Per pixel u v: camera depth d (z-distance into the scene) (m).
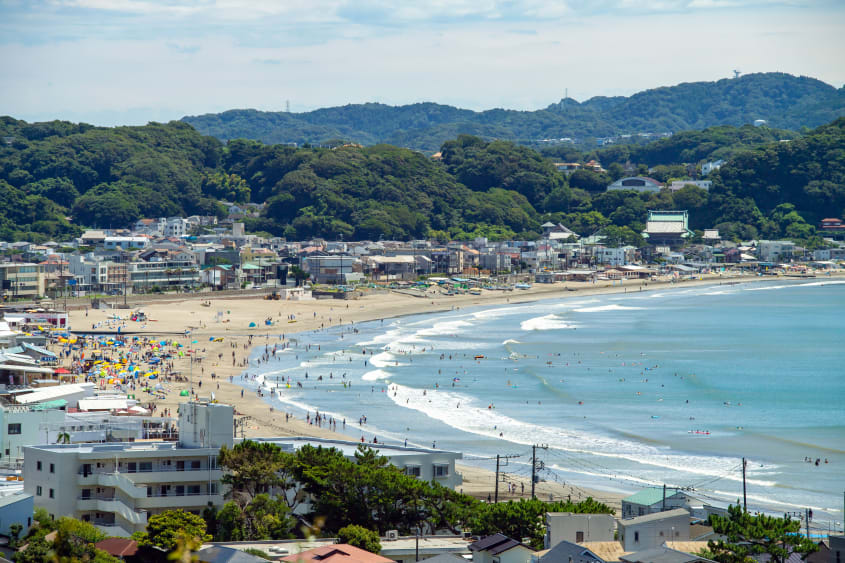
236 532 97.69
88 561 81.31
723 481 148.88
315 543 92.56
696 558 81.50
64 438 118.94
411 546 95.12
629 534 92.25
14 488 105.19
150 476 103.56
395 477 105.69
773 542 94.00
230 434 108.94
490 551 91.06
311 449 110.88
